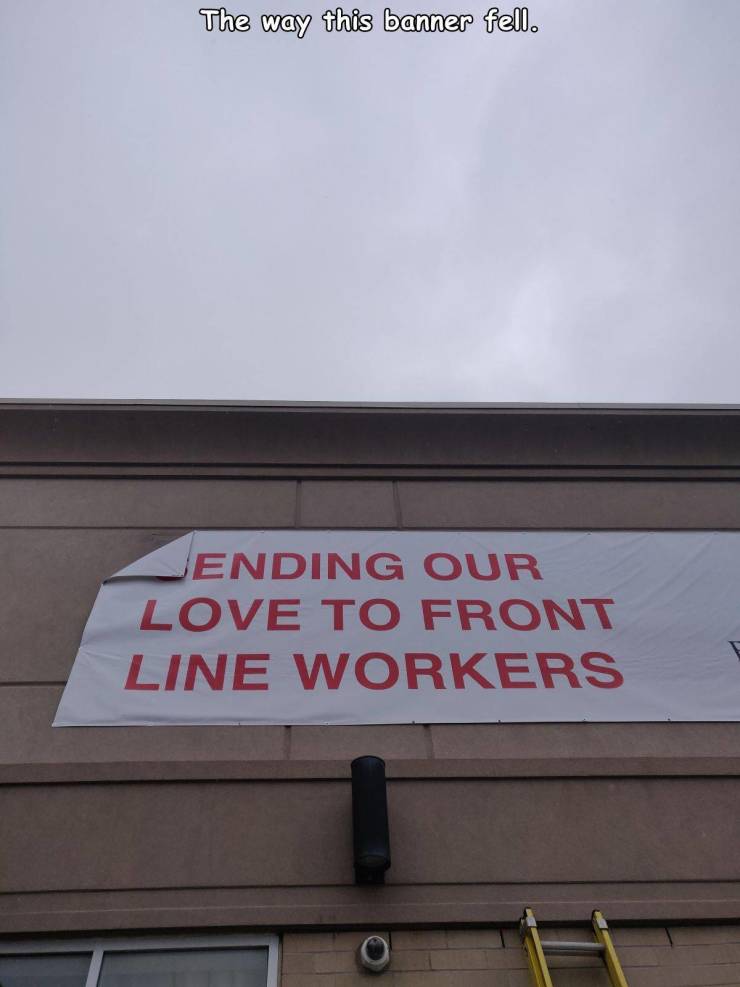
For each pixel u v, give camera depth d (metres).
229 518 7.47
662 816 5.45
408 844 5.21
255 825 5.25
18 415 7.91
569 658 6.43
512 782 5.58
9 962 4.68
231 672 6.17
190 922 4.78
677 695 6.25
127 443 7.94
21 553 7.05
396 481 7.93
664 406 8.43
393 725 5.90
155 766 5.50
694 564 7.31
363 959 4.61
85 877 4.97
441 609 6.74
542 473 8.06
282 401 8.20
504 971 4.66
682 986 4.64
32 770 5.45
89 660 6.23
